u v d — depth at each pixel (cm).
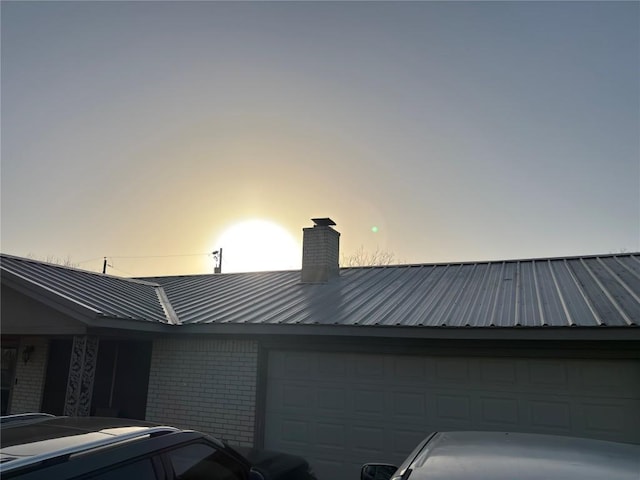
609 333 651
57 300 863
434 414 803
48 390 1164
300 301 1028
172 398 992
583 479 236
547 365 750
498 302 855
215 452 446
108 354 1160
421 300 930
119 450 347
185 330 940
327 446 863
